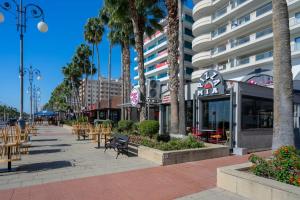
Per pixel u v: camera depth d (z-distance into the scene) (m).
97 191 5.75
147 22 20.38
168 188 5.98
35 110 58.81
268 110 13.47
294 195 4.37
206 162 9.01
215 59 43.94
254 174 5.65
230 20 40.25
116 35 25.72
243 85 11.88
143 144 10.54
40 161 9.04
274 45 7.27
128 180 6.64
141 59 17.38
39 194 5.53
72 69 53.31
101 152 11.12
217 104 13.37
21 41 13.55
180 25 13.23
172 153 8.65
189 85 14.93
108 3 18.45
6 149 8.02
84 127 18.00
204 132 13.36
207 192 5.68
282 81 7.02
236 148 10.98
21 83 13.80
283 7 7.16
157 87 17.73
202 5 44.09
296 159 5.32
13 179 6.68
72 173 7.34
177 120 13.35
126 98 24.83
